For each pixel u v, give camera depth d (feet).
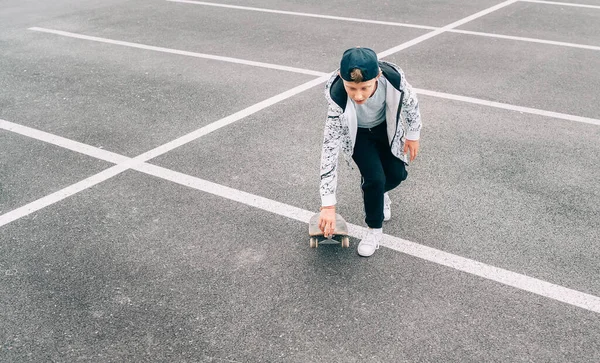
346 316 11.46
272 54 26.53
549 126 18.88
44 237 14.32
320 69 24.47
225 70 24.88
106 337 11.19
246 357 10.60
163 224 14.64
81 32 31.27
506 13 31.22
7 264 13.37
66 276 12.92
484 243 13.43
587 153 17.19
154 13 34.45
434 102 20.86
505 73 23.16
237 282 12.52
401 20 30.73
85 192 16.22
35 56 27.73
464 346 10.61
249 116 20.44
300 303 11.86
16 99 22.84
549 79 22.44
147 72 25.09
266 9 34.24
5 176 17.22
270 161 17.44
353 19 31.30
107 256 13.52
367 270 12.73
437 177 16.22
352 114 10.94
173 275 12.81
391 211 14.79
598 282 12.07
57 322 11.61
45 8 36.70
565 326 10.98
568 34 27.45
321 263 13.03
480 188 15.62
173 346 10.92
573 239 13.42
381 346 10.70
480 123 19.24
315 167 17.04
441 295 11.89
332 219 11.55
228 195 15.80
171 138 19.15
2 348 11.01
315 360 10.47
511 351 10.46
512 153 17.33
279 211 15.02
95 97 22.72
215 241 13.91
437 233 13.87
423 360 10.36
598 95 20.94
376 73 10.03
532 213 14.44
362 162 11.82
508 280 12.23
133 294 12.29
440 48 26.16
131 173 17.12
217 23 31.83
